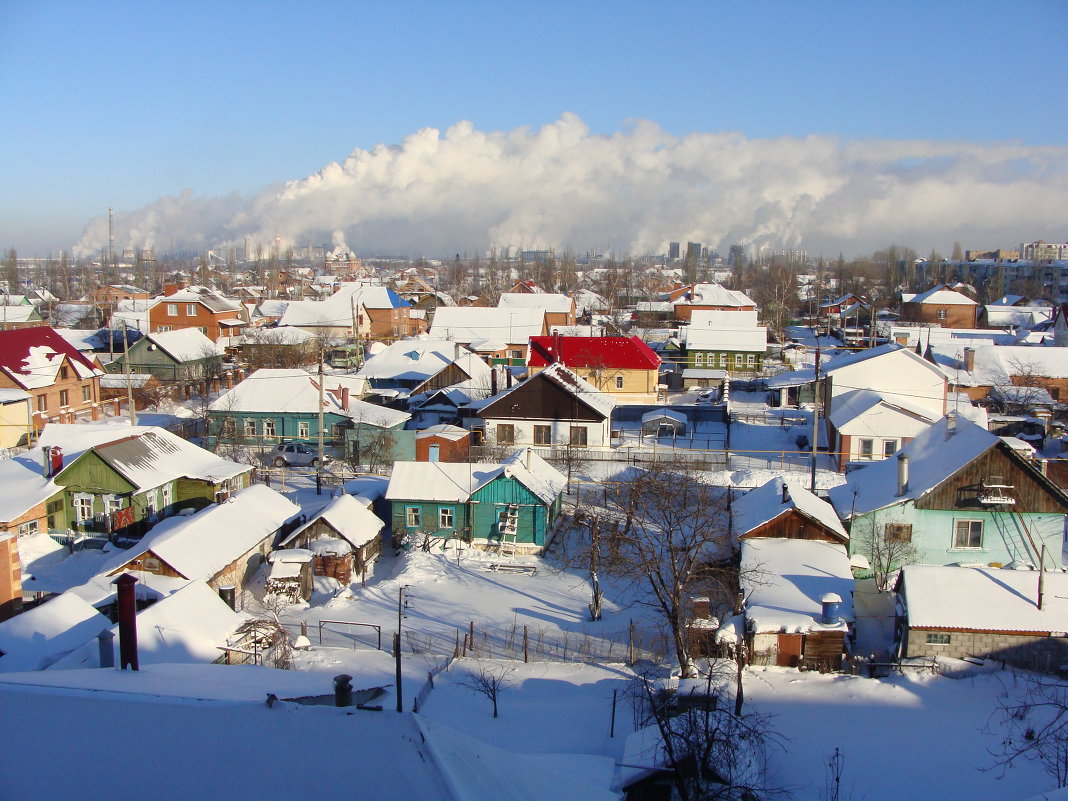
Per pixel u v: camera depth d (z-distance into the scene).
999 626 25.80
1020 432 60.97
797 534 33.66
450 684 26.38
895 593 31.95
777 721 22.73
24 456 43.69
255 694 15.53
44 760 11.92
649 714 23.12
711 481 49.69
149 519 41.56
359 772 11.50
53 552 39.28
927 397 56.38
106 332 91.38
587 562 39.25
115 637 23.80
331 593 36.00
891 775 19.55
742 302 130.25
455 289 199.75
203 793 11.33
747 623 27.78
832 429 56.50
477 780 11.96
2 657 23.56
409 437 55.19
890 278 197.75
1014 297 142.75
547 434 56.88
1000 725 22.17
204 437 60.59
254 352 89.69
